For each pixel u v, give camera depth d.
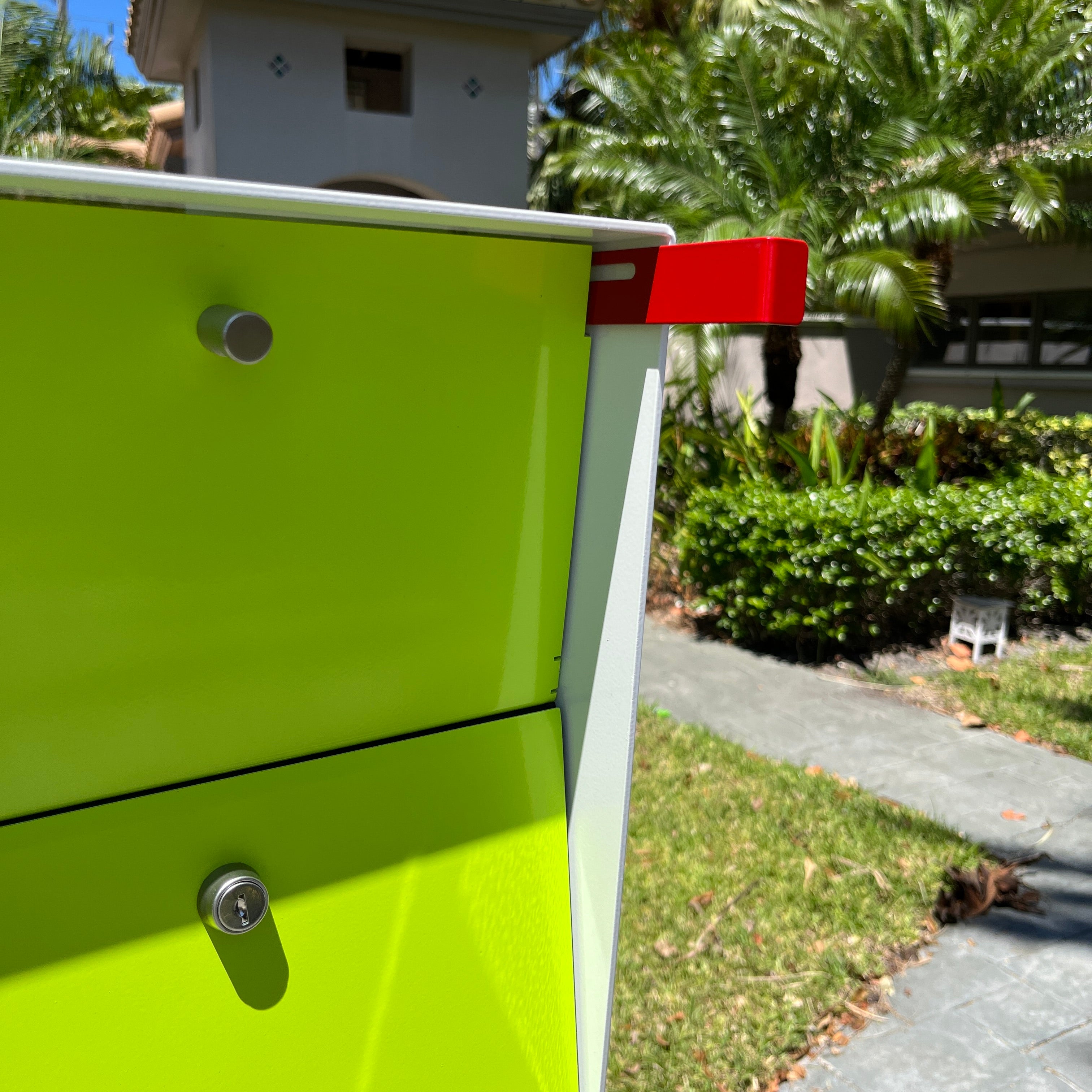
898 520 5.65
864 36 8.59
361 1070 1.24
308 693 1.20
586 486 1.39
